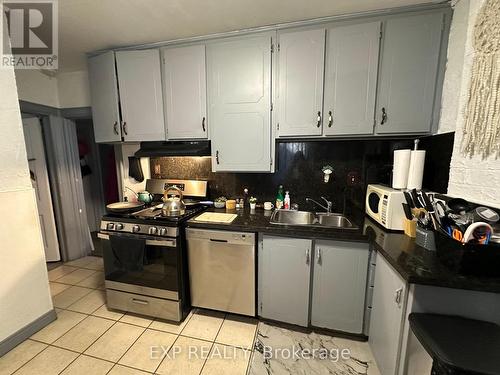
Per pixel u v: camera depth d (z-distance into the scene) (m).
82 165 3.76
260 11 1.56
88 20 1.63
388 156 1.95
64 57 2.22
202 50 1.88
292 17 1.64
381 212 1.63
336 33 1.64
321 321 1.73
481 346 0.89
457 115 1.41
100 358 1.55
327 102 1.72
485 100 1.20
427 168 1.70
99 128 2.20
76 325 1.85
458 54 1.41
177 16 1.61
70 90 2.66
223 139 1.96
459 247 1.00
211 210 2.17
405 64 1.58
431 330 0.96
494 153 1.16
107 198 3.96
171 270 1.80
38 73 2.49
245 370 1.47
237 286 1.82
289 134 1.82
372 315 1.54
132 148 2.49
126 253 1.82
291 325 1.83
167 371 1.46
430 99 1.58
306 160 2.13
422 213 1.34
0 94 1.53
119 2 1.44
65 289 2.36
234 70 1.85
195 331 1.79
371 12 1.58
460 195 1.38
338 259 1.62
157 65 1.98
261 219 1.89
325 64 1.69
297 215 2.11
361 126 1.69
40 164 2.71
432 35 1.53
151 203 2.34
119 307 1.98
